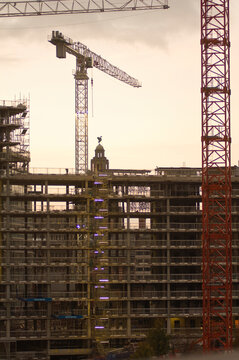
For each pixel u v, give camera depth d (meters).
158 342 183.75
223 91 199.62
